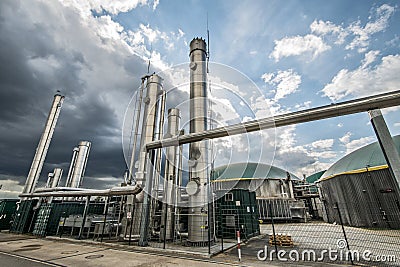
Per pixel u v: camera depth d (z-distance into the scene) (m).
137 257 8.07
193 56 12.13
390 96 5.90
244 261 7.44
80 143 29.42
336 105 6.54
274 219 23.50
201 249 9.14
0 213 18.05
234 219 12.80
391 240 11.11
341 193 19.31
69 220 14.27
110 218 14.87
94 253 8.85
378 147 18.41
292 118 7.03
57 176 28.31
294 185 30.19
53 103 25.23
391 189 16.12
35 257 8.21
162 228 11.59
